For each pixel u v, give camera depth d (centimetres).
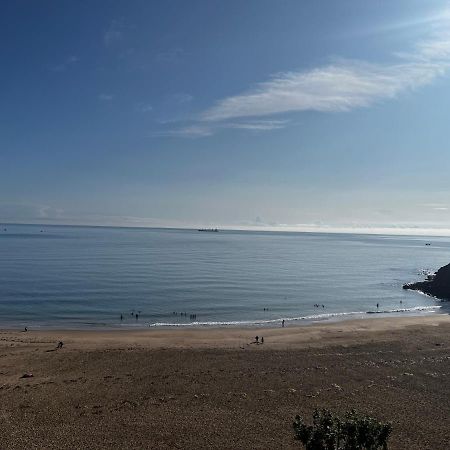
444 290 9606
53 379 3666
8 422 2878
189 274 12238
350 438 2322
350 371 3947
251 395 3391
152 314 7131
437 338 5225
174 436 2758
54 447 2591
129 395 3359
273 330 5922
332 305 8400
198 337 5412
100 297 8394
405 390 3528
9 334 5488
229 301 8425
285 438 2753
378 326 6209
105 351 4459
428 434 2828
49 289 9075
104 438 2712
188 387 3531
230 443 2689
